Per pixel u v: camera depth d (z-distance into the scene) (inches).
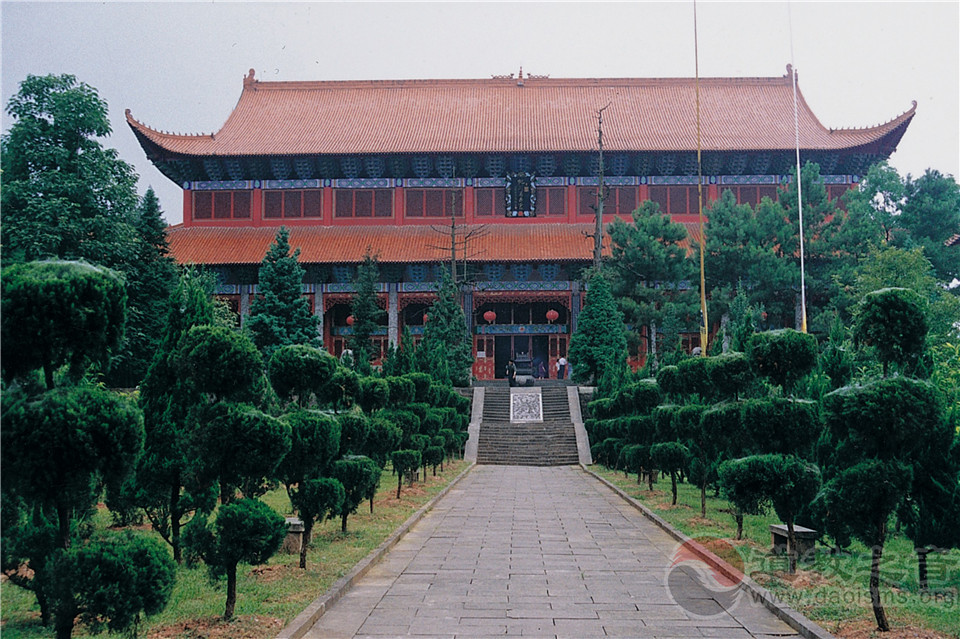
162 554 290.5
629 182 2486.5
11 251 1063.0
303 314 1637.6
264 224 2516.0
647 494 885.2
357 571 454.0
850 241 1950.1
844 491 358.3
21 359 273.4
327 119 2704.2
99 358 291.6
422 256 2333.9
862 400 358.0
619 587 431.5
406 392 884.6
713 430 559.2
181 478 489.1
